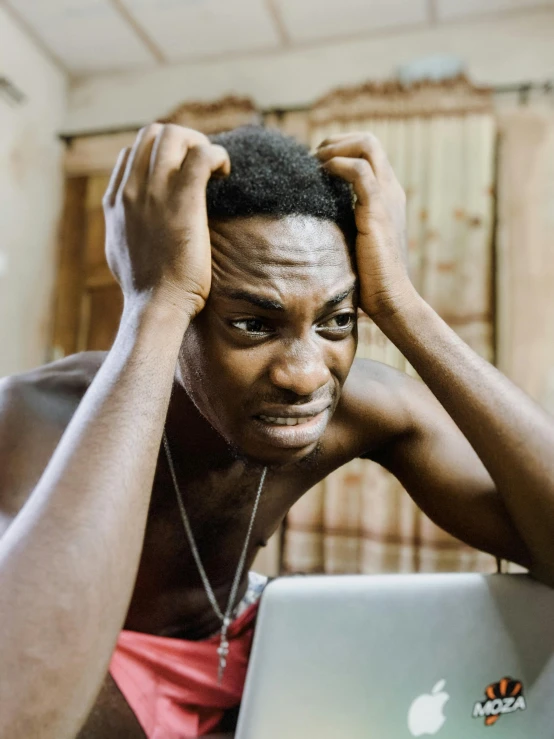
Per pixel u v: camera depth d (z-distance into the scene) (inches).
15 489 26.0
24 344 114.0
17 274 112.2
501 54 103.5
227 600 35.2
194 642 30.3
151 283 23.9
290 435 23.9
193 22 107.4
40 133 117.7
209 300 23.8
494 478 25.8
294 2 101.6
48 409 29.0
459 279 94.2
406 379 35.2
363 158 28.6
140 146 26.7
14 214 111.3
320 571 90.9
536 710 22.4
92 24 109.0
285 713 20.6
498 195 98.0
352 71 110.2
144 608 32.5
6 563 18.5
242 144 28.6
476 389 25.6
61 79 123.2
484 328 92.6
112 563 19.1
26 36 112.6
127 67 121.8
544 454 24.8
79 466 20.0
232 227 23.5
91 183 118.5
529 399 26.5
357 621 20.8
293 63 113.7
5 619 17.6
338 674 20.7
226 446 28.5
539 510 24.7
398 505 89.4
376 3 101.7
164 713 28.4
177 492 29.5
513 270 95.5
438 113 99.0
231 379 23.7
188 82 119.3
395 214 28.1
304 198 23.8
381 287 26.0
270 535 35.4
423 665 21.3
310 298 22.8
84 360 33.2
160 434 21.8
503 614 22.0
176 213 23.8
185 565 31.9
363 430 32.5
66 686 17.7
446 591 21.5
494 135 98.7
